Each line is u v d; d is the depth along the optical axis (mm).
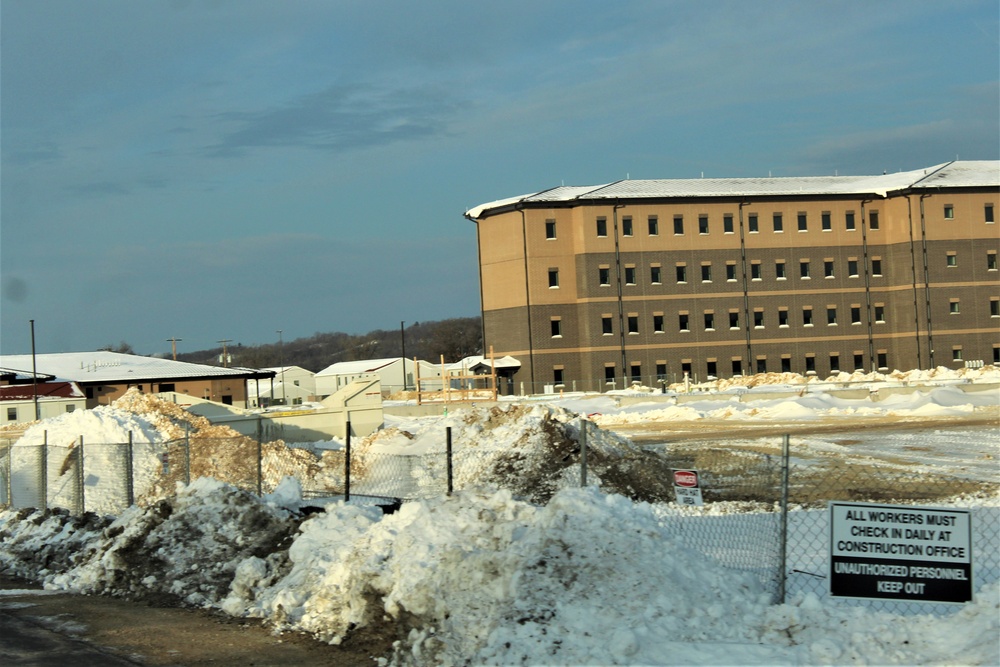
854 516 10227
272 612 13180
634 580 11023
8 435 51656
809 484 23422
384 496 21797
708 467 23094
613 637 9930
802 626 10148
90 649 12094
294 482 20109
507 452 24703
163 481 25359
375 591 12172
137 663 11414
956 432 36750
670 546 11758
